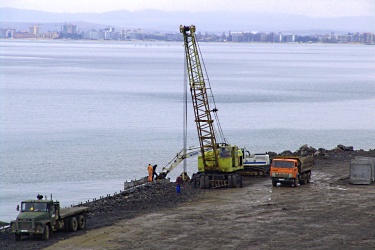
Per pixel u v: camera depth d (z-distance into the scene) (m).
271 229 70.25
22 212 67.19
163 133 190.25
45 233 66.38
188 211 81.00
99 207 86.00
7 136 180.12
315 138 190.25
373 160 102.75
